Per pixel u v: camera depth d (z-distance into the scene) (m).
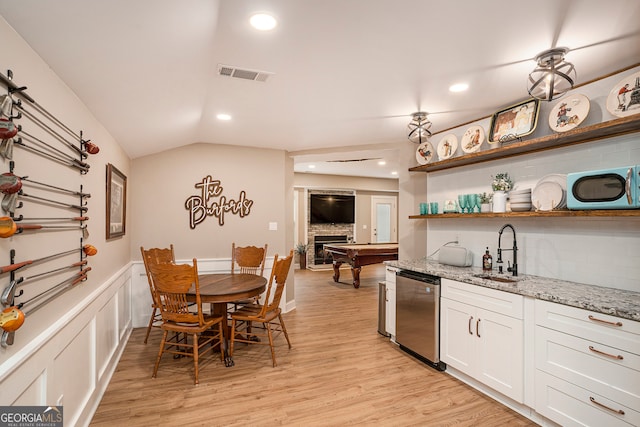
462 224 3.51
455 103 2.91
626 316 1.73
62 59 1.63
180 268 2.74
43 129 1.59
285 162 4.86
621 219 2.26
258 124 3.54
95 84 1.97
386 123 3.53
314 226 9.36
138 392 2.56
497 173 3.13
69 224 1.91
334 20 1.66
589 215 2.12
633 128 2.13
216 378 2.80
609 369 1.80
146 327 4.09
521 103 2.83
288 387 2.66
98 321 2.42
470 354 2.64
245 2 1.49
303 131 3.85
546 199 2.52
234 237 4.54
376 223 10.07
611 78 2.31
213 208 4.44
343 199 9.59
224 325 3.33
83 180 2.18
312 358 3.21
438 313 2.95
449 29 1.76
